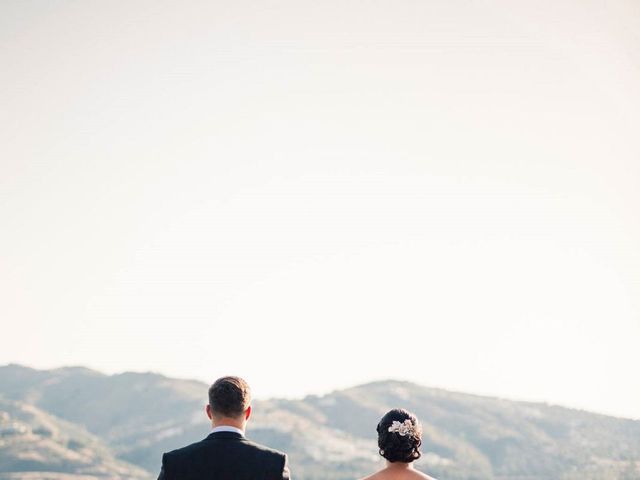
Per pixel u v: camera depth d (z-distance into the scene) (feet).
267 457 21.36
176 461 21.13
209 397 21.85
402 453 22.38
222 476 20.98
